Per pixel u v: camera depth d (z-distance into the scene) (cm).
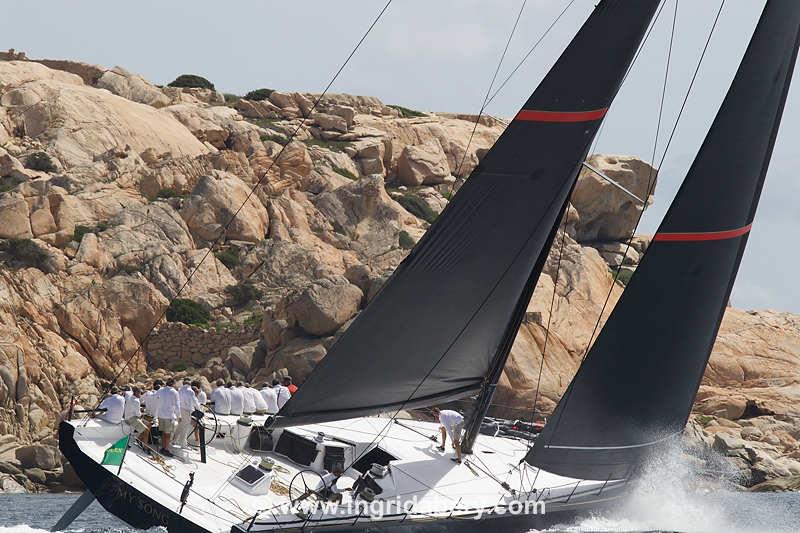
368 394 7544
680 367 8394
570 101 7450
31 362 17238
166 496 6981
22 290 18938
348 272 19825
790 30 8431
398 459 8050
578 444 8144
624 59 7506
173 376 18812
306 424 7400
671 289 8300
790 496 15175
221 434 7981
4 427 15962
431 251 7256
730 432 19550
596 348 8156
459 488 7825
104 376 18825
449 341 7612
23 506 11500
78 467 7294
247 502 7144
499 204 7344
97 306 19412
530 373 18638
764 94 8438
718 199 8388
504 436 10256
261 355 19325
